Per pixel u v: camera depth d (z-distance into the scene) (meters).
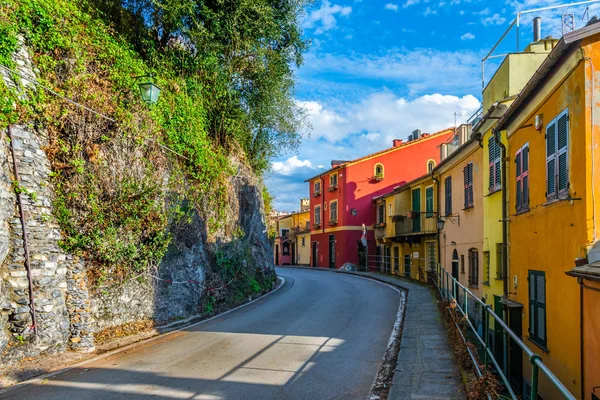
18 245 8.12
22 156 8.48
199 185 14.88
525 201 9.94
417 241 25.61
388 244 32.53
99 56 11.18
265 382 6.98
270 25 17.34
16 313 7.88
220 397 6.30
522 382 10.28
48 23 9.69
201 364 8.02
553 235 8.16
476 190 15.01
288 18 18.38
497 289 12.66
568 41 6.67
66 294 8.97
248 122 19.89
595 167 6.70
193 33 15.00
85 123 10.09
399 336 10.35
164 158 12.78
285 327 11.58
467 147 15.73
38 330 8.18
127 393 6.46
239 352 8.89
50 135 9.38
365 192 37.84
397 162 38.19
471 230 15.73
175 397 6.30
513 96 11.55
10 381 6.98
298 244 51.25
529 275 9.67
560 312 7.82
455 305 9.83
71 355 8.48
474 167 15.27
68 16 10.68
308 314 13.77
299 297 18.53
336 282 25.92
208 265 15.07
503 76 12.27
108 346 9.42
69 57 10.13
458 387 6.36
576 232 7.09
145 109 12.05
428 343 9.12
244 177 20.48
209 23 15.93
